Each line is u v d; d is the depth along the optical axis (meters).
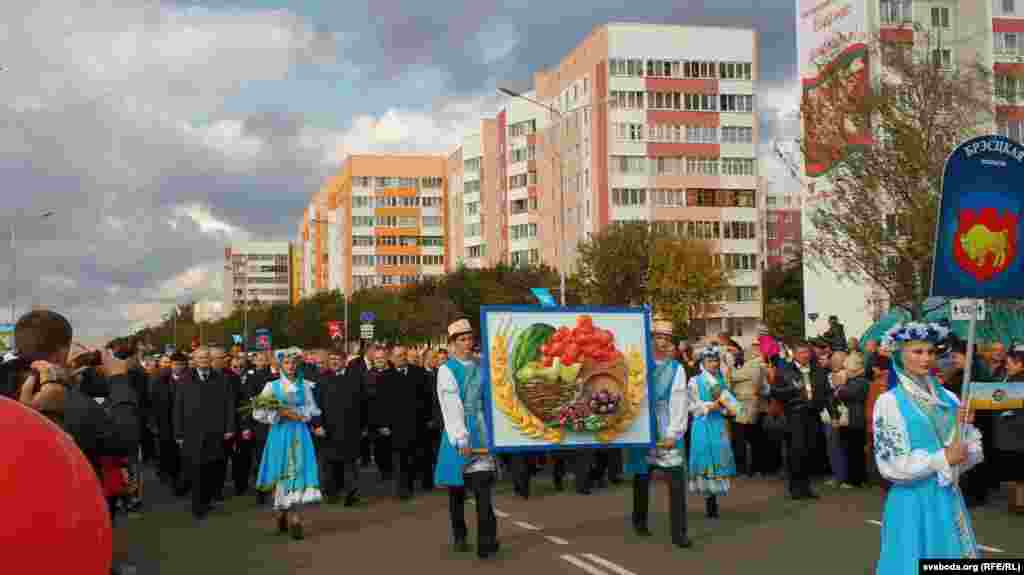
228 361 17.56
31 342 5.59
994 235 6.69
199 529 12.39
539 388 10.56
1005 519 11.77
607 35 78.75
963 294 6.55
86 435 5.54
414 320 75.38
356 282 132.50
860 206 26.27
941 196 6.60
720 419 12.22
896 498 5.45
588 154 81.12
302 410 11.59
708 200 79.50
